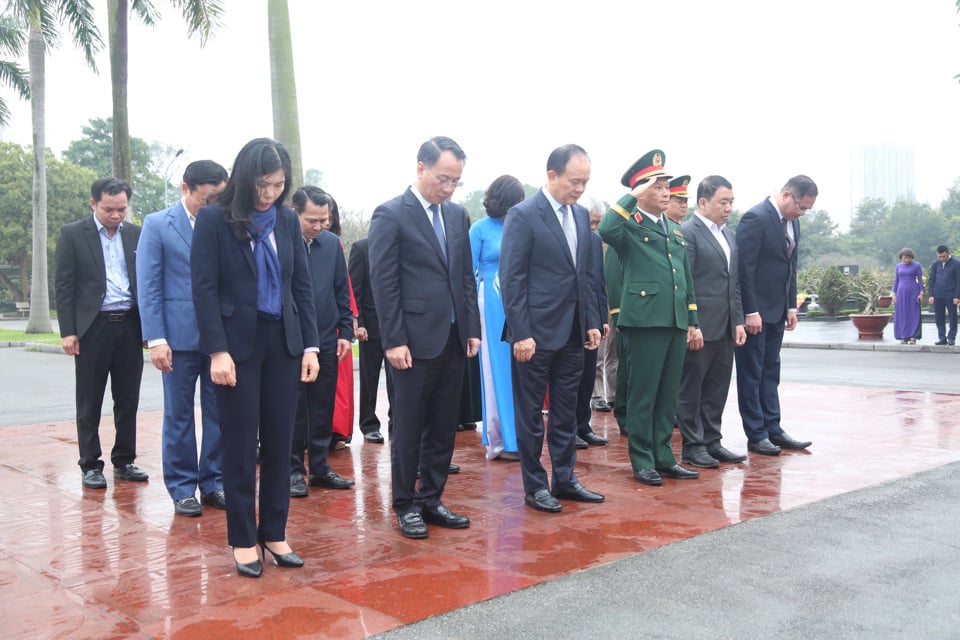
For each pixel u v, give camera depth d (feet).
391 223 12.92
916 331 52.65
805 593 10.21
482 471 17.78
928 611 9.66
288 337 11.24
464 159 12.83
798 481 16.07
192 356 14.78
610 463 18.31
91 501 15.38
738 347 19.03
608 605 9.89
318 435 16.26
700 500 14.80
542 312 14.43
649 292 15.89
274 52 38.24
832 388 29.86
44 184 81.92
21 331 88.17
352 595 10.31
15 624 9.52
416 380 12.94
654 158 15.97
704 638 8.98
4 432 23.15
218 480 15.25
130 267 16.84
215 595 10.38
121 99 53.52
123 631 9.28
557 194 14.64
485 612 9.72
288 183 11.04
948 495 14.75
